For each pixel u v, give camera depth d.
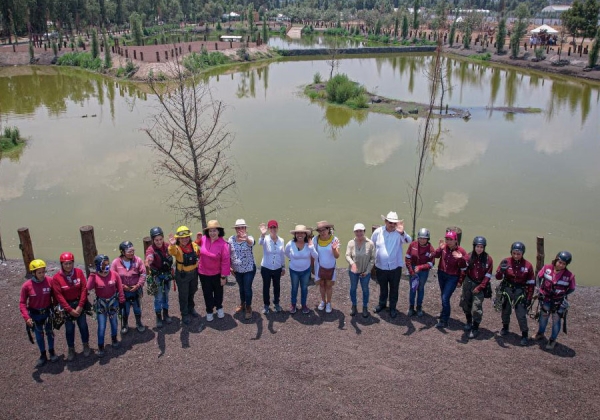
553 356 8.40
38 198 20.95
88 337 8.62
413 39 100.06
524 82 56.09
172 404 7.33
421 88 51.72
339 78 44.78
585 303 10.65
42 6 91.62
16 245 16.55
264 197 20.73
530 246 16.59
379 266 9.46
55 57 73.88
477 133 32.59
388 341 8.89
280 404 7.30
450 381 7.76
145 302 10.39
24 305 7.89
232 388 7.65
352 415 7.06
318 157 26.70
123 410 7.23
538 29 81.25
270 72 63.66
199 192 13.38
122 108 40.25
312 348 8.67
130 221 18.45
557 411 7.12
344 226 17.98
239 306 10.02
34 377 7.97
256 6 192.25
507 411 7.12
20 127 33.78
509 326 9.42
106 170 24.50
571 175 24.23
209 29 128.12
